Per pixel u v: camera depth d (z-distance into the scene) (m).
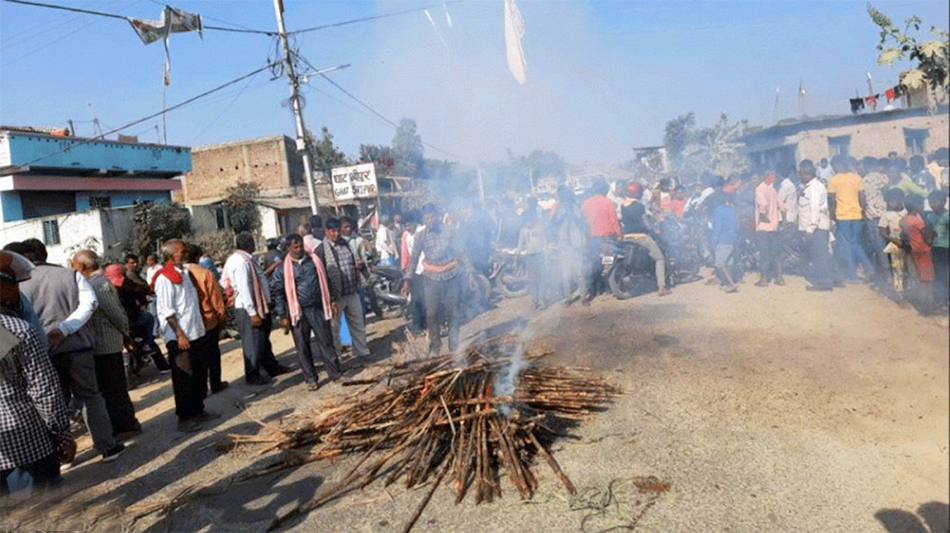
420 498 3.10
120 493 3.60
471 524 2.82
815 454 2.79
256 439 4.07
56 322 3.87
